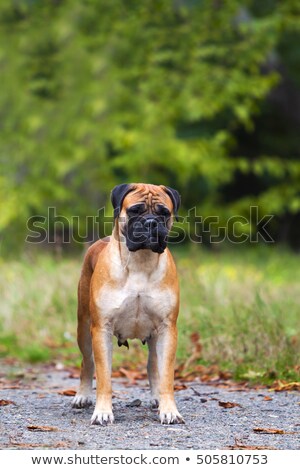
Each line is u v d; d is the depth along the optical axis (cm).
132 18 3481
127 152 3497
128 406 1253
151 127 3441
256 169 3794
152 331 1159
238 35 3700
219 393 1380
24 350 1833
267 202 3866
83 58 3491
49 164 3506
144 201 1090
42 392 1403
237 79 3509
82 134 3441
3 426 1086
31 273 2242
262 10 4309
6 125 3531
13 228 3316
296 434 1052
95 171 3516
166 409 1119
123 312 1125
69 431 1059
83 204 3434
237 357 1572
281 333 1576
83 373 1238
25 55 3544
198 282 1955
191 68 3503
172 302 1132
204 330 1681
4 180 3406
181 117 3731
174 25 3559
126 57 3528
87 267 1219
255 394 1367
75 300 2012
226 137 3628
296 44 4397
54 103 3531
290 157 4719
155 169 3778
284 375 1475
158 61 3562
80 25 3516
